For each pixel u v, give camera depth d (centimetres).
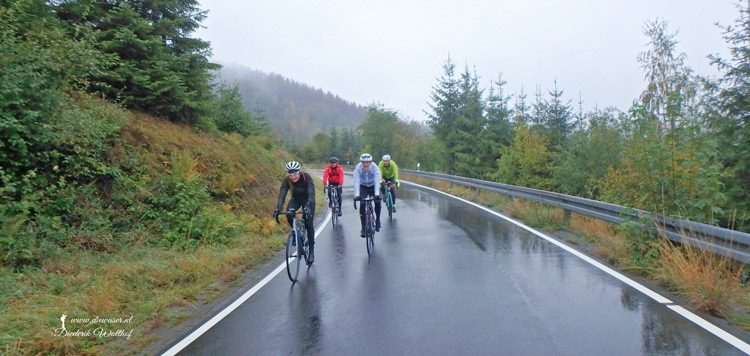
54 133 627
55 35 670
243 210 998
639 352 338
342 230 978
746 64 1009
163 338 408
